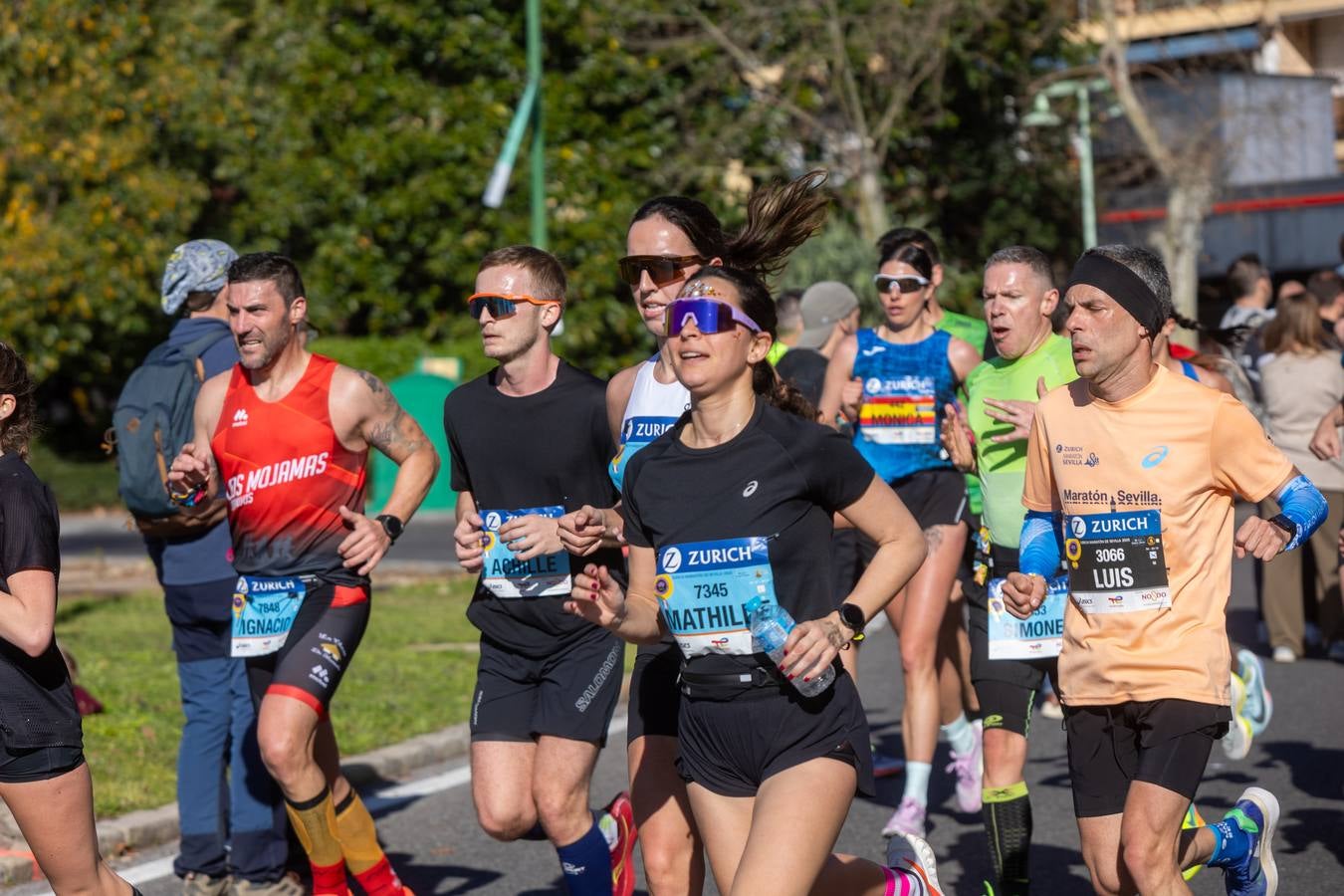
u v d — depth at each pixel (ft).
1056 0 144.77
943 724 37.01
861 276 123.24
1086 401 23.53
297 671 26.58
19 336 143.54
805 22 131.44
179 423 30.81
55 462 155.53
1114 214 160.86
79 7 143.23
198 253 31.86
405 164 133.08
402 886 28.45
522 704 26.17
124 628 65.26
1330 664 54.90
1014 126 148.87
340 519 27.63
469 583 81.92
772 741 20.31
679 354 20.45
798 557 20.35
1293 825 34.71
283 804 30.27
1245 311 62.90
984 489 29.96
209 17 159.53
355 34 134.00
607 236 130.21
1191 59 172.65
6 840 32.76
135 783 37.65
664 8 134.10
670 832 23.73
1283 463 22.43
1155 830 21.90
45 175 143.54
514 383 26.53
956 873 32.24
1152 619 22.59
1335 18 216.74
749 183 140.56
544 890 31.53
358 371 27.86
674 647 24.13
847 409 35.58
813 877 19.57
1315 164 180.96
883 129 131.64
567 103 130.82
